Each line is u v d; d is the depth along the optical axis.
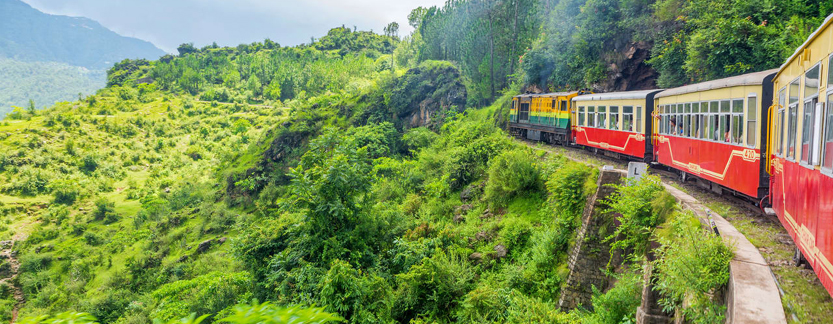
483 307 14.12
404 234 20.33
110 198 76.06
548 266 15.00
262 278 21.12
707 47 21.72
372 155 41.09
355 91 61.62
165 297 24.00
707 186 14.34
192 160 95.75
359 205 20.77
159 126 114.81
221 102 142.00
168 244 45.47
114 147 101.69
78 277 44.75
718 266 7.04
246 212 48.22
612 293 11.15
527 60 38.50
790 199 7.80
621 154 21.69
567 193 15.88
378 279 16.34
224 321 2.21
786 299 6.27
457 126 38.59
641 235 11.13
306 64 144.62
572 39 34.81
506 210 20.47
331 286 15.20
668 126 16.98
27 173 82.94
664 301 8.71
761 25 19.39
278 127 56.38
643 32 29.08
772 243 9.10
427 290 16.03
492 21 45.81
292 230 19.75
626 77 30.77
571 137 27.53
